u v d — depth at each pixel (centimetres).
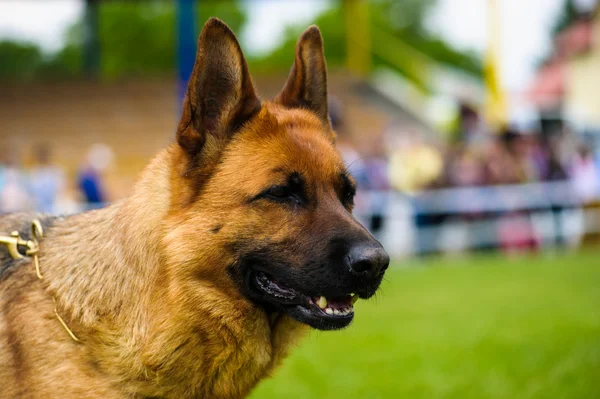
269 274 367
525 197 1523
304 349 745
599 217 1617
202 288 357
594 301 975
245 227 361
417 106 3173
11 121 2725
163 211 365
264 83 3228
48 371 345
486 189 1491
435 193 1470
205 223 359
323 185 376
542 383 583
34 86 3014
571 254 1534
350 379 623
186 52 1435
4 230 403
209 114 378
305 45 431
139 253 360
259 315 372
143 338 351
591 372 603
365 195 1420
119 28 5319
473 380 603
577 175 1622
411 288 1152
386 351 723
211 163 371
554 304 959
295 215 367
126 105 2903
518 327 812
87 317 353
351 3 3584
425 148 1508
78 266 370
